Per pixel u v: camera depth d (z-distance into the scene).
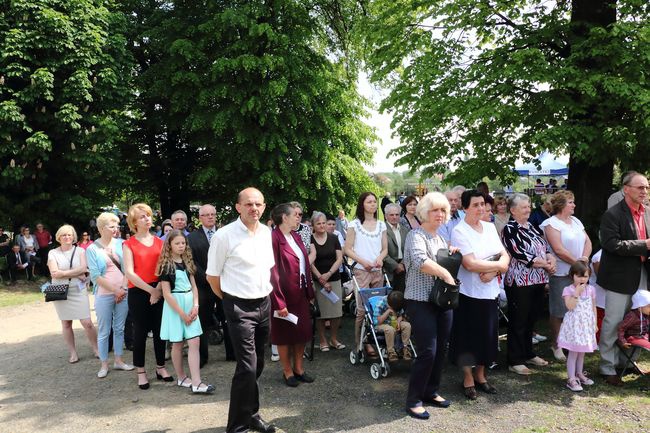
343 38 17.19
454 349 4.21
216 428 3.90
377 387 4.63
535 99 8.76
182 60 14.58
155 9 16.11
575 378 4.43
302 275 4.76
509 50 9.19
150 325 4.90
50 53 12.64
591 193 8.74
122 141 17.16
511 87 8.63
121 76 14.04
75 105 13.04
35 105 12.75
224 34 14.70
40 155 12.69
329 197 16.28
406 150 11.34
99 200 14.65
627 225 4.39
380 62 11.42
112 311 5.34
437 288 3.65
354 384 4.73
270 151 14.87
